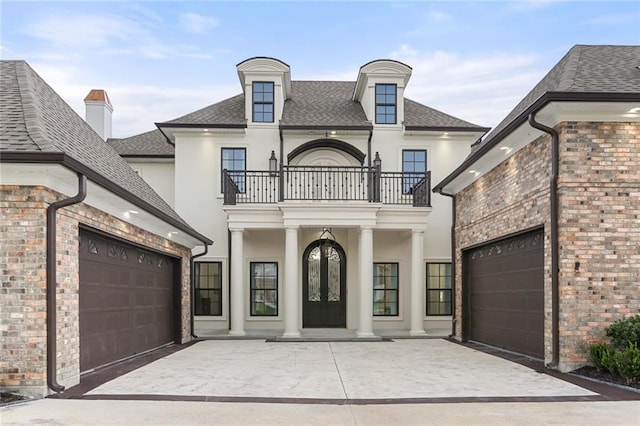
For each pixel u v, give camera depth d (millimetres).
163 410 5496
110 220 8484
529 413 5363
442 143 16656
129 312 9891
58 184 6562
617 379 6926
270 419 5148
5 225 6219
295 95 18594
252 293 16359
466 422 5035
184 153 16406
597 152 7777
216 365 8883
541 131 8477
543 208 8492
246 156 16359
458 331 13508
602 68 8836
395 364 8945
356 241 16328
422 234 14445
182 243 13219
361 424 4980
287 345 12188
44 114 7590
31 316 6180
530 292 9438
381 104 16719
